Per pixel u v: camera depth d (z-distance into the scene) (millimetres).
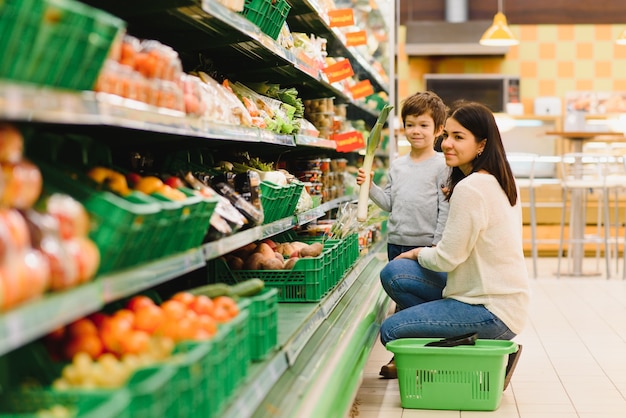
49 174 1737
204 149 3326
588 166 9000
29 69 1402
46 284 1415
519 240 3635
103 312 2049
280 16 3488
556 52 11680
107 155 2133
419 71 11750
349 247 4715
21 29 1343
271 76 4852
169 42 3334
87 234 1695
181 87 2262
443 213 4496
